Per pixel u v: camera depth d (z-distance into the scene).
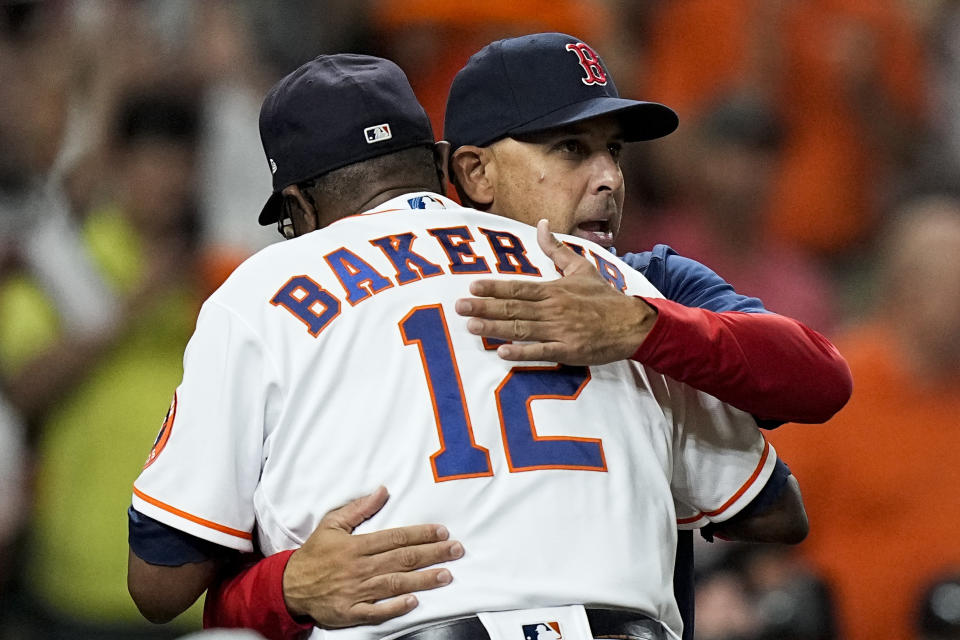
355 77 10.50
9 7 22.33
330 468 9.44
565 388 9.77
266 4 23.73
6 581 16.77
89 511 16.69
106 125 19.17
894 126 27.55
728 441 10.44
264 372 9.55
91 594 16.64
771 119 23.69
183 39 22.86
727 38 26.50
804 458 18.09
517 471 9.43
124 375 16.88
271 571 9.49
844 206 26.50
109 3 22.39
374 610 9.17
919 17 28.81
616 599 9.35
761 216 23.78
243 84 22.55
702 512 10.63
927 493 17.88
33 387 16.94
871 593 17.75
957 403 18.02
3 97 20.25
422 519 9.30
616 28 26.22
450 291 9.80
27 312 17.98
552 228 10.93
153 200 17.34
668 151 24.05
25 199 19.23
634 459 9.80
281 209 11.11
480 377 9.60
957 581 14.88
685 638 10.88
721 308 10.81
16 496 16.77
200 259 17.64
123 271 18.31
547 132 10.88
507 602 9.18
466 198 11.26
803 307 23.56
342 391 9.52
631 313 9.65
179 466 9.59
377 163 10.47
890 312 18.77
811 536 18.11
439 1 22.48
